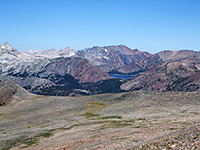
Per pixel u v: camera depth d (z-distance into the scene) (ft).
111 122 240.53
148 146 100.58
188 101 276.00
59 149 152.15
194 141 89.35
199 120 176.55
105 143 138.92
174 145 90.63
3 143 202.49
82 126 237.45
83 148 138.00
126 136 152.05
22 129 271.69
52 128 250.37
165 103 290.56
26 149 171.83
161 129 156.35
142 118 235.40
